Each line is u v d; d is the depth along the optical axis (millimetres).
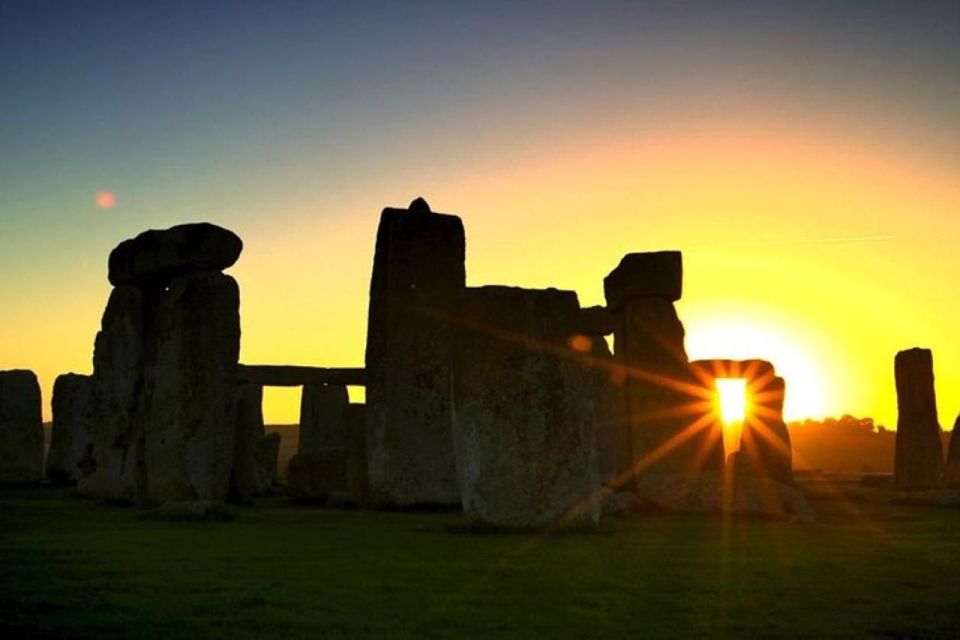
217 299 22203
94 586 10859
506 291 16250
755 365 25984
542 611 9852
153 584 10977
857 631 9258
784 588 11156
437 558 13039
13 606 9820
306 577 11523
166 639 8625
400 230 22906
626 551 13836
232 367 22109
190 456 21594
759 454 25297
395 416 22062
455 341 16484
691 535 15945
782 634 9117
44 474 34562
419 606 9977
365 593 10586
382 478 21938
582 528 16047
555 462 16047
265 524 17891
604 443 26469
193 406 21766
